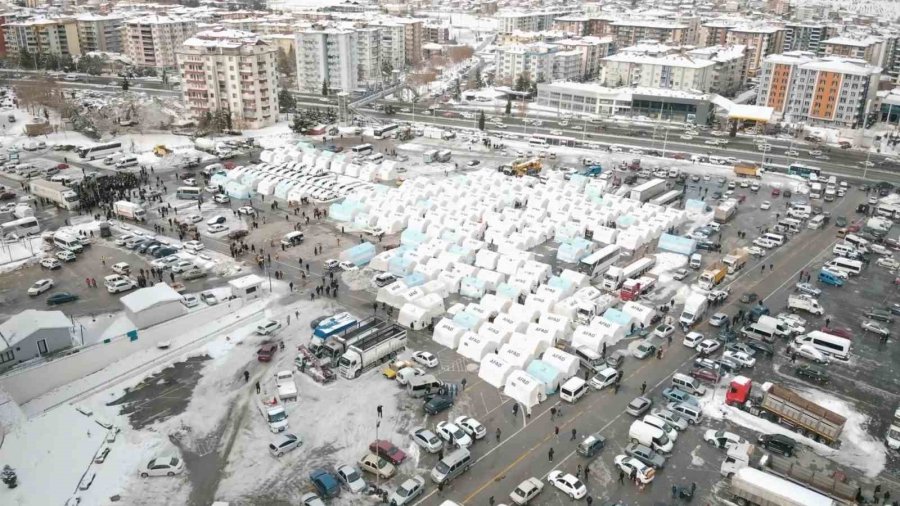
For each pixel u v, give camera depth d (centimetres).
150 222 14400
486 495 7169
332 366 9388
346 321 10019
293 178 16825
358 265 12581
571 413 8569
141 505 6925
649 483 7381
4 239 13212
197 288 11506
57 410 8375
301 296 11350
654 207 15538
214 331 10175
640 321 10544
